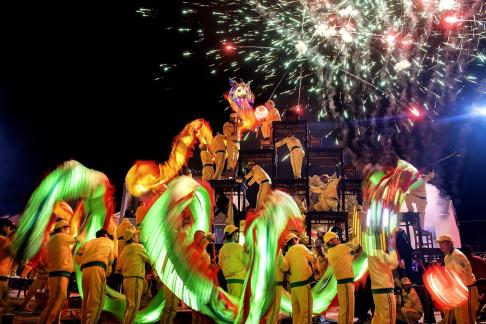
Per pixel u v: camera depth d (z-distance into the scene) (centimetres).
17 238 799
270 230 749
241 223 1136
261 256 737
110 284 1091
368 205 800
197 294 730
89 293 734
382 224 773
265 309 721
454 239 1557
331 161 1400
